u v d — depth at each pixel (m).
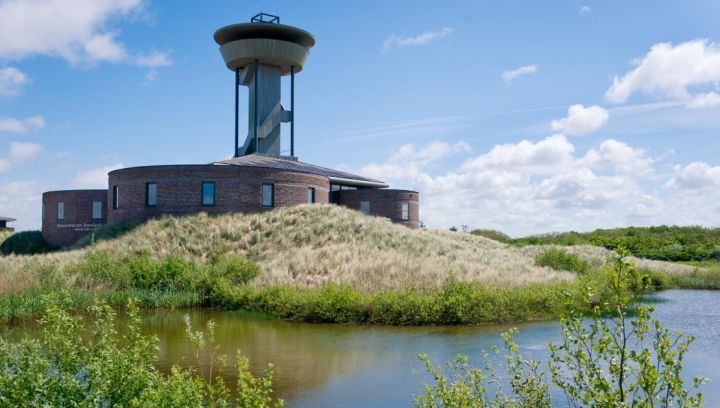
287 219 36.97
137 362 7.03
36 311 19.84
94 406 6.16
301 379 12.76
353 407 10.84
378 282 25.55
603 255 41.81
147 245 32.94
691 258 51.59
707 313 23.16
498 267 32.16
